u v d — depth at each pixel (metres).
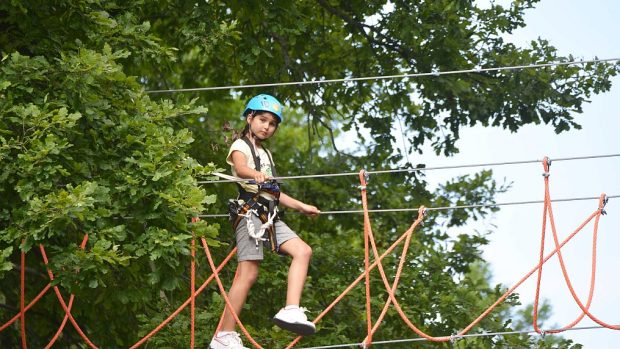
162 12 23.25
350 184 25.23
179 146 14.72
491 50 23.89
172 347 18.69
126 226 15.95
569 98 23.45
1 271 13.77
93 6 17.03
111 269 15.95
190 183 14.32
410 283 21.28
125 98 15.66
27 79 14.88
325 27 25.03
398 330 20.98
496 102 23.48
